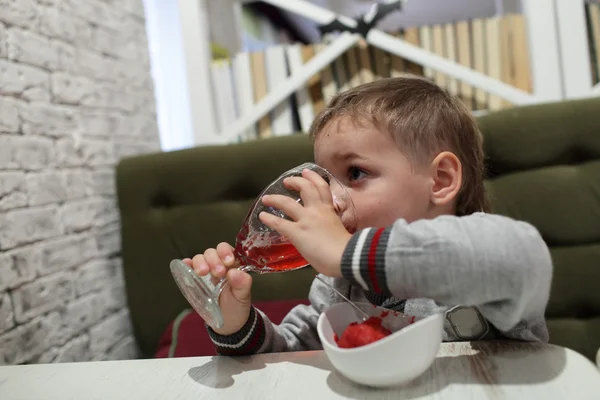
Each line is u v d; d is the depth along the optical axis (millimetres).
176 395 451
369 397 413
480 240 427
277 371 492
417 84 754
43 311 1142
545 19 1511
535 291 442
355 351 412
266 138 1409
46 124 1206
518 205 1234
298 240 492
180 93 2154
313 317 760
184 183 1428
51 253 1189
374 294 689
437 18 2375
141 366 542
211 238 1410
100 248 1408
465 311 589
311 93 1732
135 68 1669
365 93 705
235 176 1401
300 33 2562
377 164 626
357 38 1633
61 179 1251
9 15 1106
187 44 1717
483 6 2244
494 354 482
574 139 1216
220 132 1755
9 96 1089
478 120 1290
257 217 565
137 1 1715
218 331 617
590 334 1189
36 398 477
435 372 451
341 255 465
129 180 1453
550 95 1524
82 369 549
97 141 1425
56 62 1258
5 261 1035
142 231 1447
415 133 647
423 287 435
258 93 1738
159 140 1815
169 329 1343
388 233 458
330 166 659
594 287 1189
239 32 2094
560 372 426
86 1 1405
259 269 596
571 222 1206
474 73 1564
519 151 1243
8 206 1059
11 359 1027
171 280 1440
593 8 1528
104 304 1399
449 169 660
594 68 1537
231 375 491
